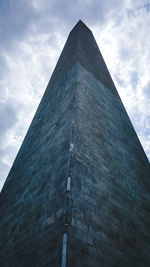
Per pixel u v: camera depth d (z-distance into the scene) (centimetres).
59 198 951
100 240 898
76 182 997
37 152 1545
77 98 1505
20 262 945
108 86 2170
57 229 842
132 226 1117
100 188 1105
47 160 1300
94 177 1119
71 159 1069
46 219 950
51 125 1584
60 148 1219
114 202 1127
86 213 927
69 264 727
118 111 1989
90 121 1446
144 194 1413
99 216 978
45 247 845
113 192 1173
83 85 1720
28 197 1259
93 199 1013
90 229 890
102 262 837
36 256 866
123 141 1680
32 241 954
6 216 1394
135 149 1777
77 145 1170
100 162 1245
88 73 1980
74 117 1320
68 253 748
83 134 1284
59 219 866
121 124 1864
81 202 945
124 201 1201
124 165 1454
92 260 808
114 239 964
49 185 1103
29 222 1076
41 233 923
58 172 1091
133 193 1323
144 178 1563
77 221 863
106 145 1423
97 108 1659
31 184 1326
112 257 892
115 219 1052
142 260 1014
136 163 1620
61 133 1321
